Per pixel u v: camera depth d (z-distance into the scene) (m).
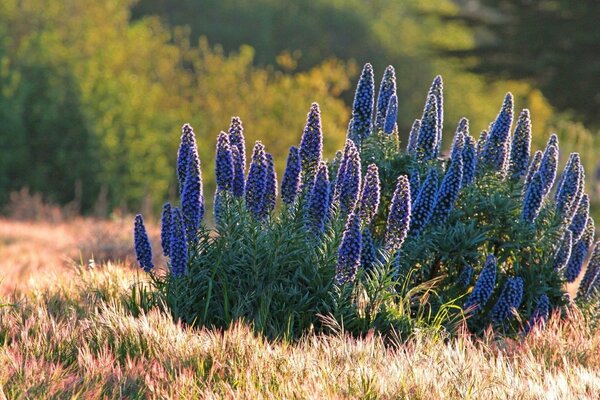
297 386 7.23
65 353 7.90
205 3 72.38
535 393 7.45
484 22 41.62
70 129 35.75
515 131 10.99
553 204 11.38
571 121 39.28
